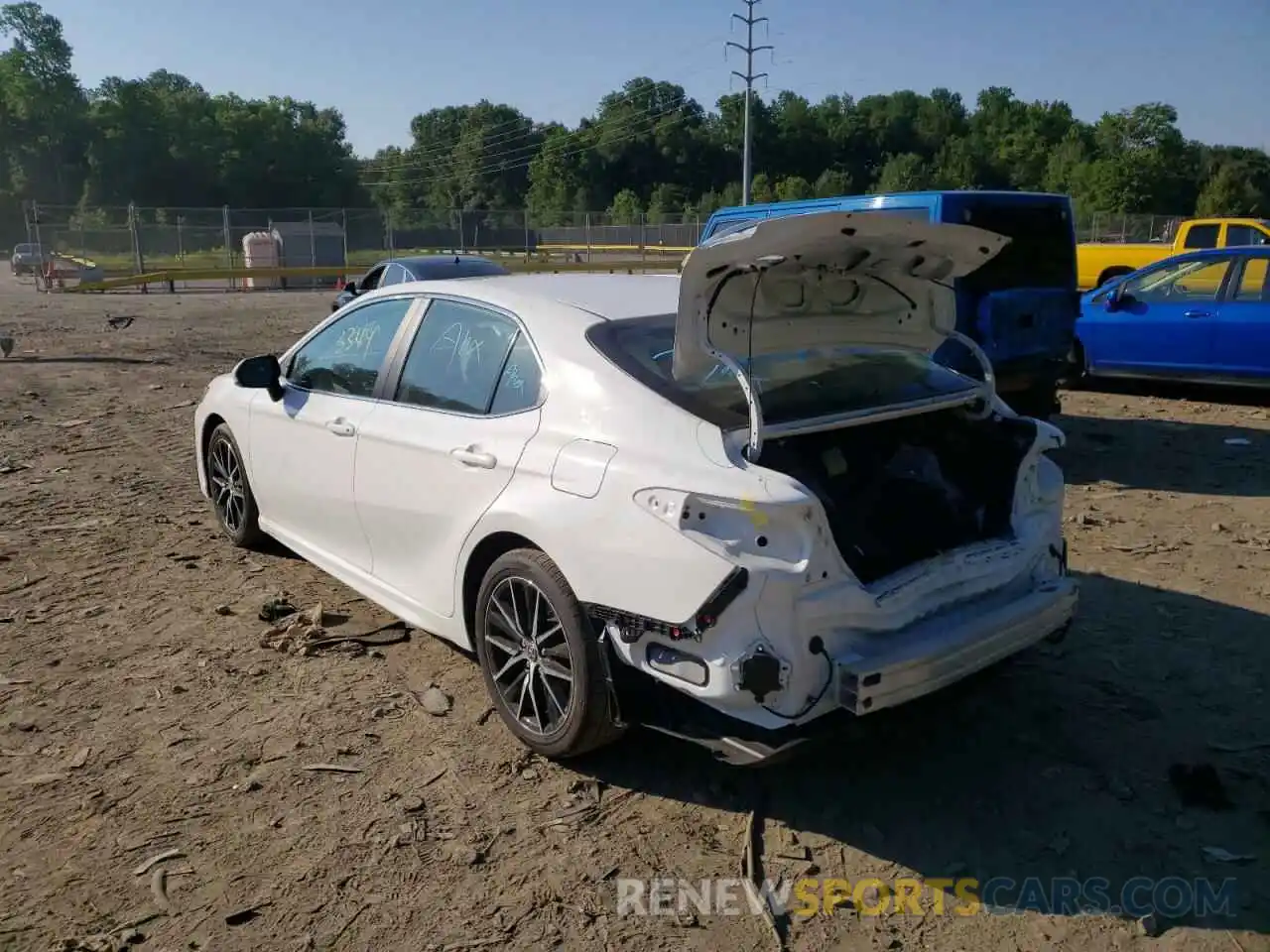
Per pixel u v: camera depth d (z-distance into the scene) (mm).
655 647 3160
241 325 21250
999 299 7621
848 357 3877
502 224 47625
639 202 97812
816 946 2830
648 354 3611
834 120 114062
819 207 8766
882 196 8188
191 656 4559
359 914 2938
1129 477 7766
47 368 14070
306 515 5012
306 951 2795
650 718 3299
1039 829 3311
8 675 4363
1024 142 100375
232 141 92625
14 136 87500
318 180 95688
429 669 4441
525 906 2975
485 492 3736
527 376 3801
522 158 118688
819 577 3035
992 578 3545
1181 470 7945
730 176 110625
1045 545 3797
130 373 13594
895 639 3219
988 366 4020
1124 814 3375
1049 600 3604
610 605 3221
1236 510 6797
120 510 6840
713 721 3125
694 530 3023
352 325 4875
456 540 3906
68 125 88438
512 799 3486
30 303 28047
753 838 3285
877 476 3703
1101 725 3928
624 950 2812
